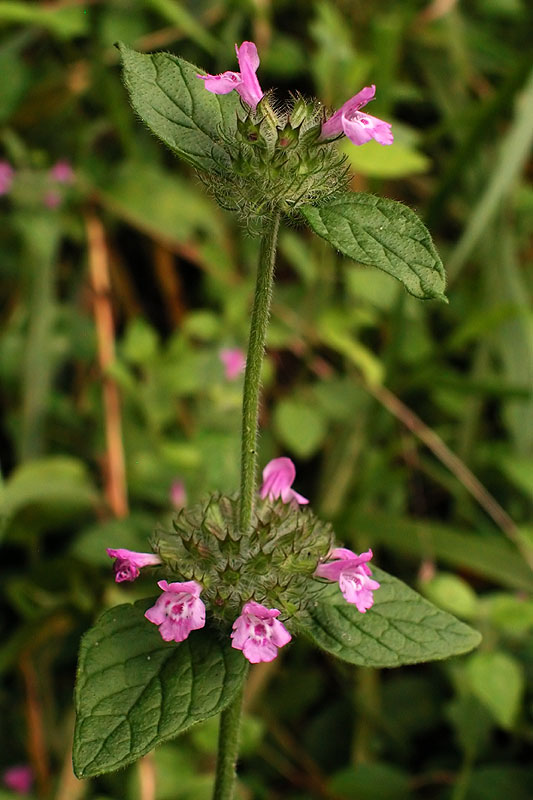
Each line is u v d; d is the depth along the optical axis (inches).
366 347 29.8
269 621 17.6
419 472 27.9
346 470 26.6
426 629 18.2
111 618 17.9
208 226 29.2
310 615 18.3
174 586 17.5
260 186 17.4
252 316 17.7
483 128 25.8
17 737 23.3
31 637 23.1
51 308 27.3
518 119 25.0
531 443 26.9
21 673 23.4
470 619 22.2
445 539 23.6
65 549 25.5
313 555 18.2
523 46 34.0
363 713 23.4
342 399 27.2
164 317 30.9
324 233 17.0
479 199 26.4
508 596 22.0
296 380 28.7
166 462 25.3
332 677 24.5
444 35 30.9
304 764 23.2
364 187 29.5
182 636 17.5
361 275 26.2
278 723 23.7
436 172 31.1
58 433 27.1
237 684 17.6
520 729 22.4
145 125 17.6
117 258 30.2
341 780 22.4
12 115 30.0
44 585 23.9
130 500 25.9
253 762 23.2
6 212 28.5
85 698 17.4
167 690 17.5
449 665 22.6
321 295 28.4
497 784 22.2
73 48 30.0
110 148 31.2
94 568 23.6
